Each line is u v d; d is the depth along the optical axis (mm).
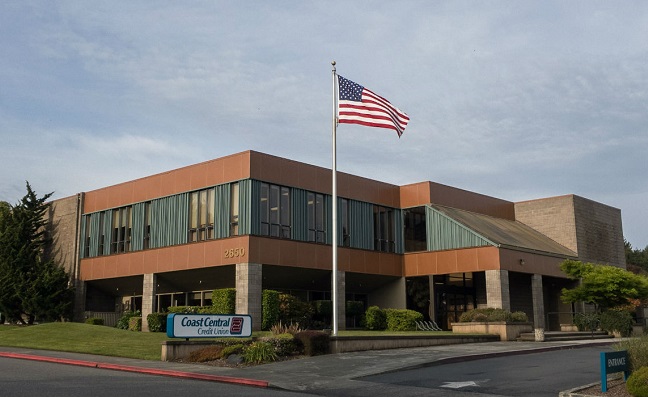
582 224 45250
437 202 39812
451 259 37156
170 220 35312
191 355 21141
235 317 22812
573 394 13680
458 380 16562
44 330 29453
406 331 33562
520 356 22750
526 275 41938
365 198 38125
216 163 33469
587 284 36719
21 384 14750
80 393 13477
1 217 43000
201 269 33625
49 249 43094
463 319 32781
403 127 26312
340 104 25109
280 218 32938
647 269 84188
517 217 47531
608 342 29406
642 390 12758
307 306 32906
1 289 39750
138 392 13930
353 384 16172
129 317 36625
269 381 16484
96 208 40438
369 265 37344
